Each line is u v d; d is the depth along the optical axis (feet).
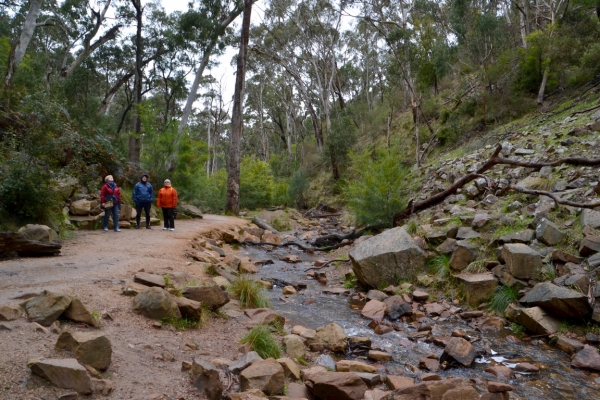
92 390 10.26
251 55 148.97
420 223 39.83
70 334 11.89
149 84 122.11
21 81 65.87
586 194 29.09
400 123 112.68
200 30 93.50
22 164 33.40
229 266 34.47
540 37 73.05
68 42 111.34
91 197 47.01
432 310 24.71
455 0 95.61
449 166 56.18
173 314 17.25
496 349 19.19
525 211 30.99
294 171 135.13
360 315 24.63
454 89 107.24
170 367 13.07
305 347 18.06
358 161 49.78
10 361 10.77
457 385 12.92
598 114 44.21
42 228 28.58
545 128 50.47
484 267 27.14
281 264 40.81
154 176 65.21
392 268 29.99
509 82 78.18
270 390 12.07
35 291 17.70
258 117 198.39
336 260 39.81
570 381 15.69
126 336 14.80
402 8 104.73
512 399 14.12
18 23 106.01
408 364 17.16
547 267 23.80
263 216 79.56
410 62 88.43
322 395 12.80
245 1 80.28
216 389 11.25
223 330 18.01
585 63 67.15
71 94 102.78
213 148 183.93
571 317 20.47
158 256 29.58
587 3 66.28
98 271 22.81
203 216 67.10
